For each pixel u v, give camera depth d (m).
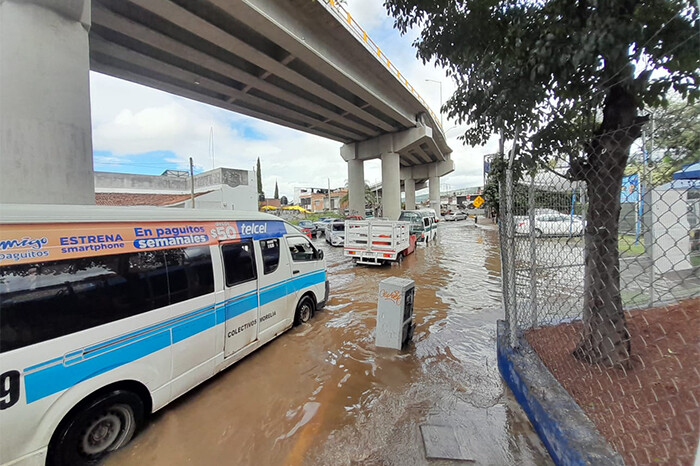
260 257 4.68
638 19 1.89
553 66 2.21
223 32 13.18
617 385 2.70
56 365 2.40
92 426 2.66
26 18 6.61
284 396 3.62
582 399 2.66
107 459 2.72
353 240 12.20
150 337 3.05
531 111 2.60
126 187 31.70
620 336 2.98
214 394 3.68
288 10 13.93
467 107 2.96
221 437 2.99
